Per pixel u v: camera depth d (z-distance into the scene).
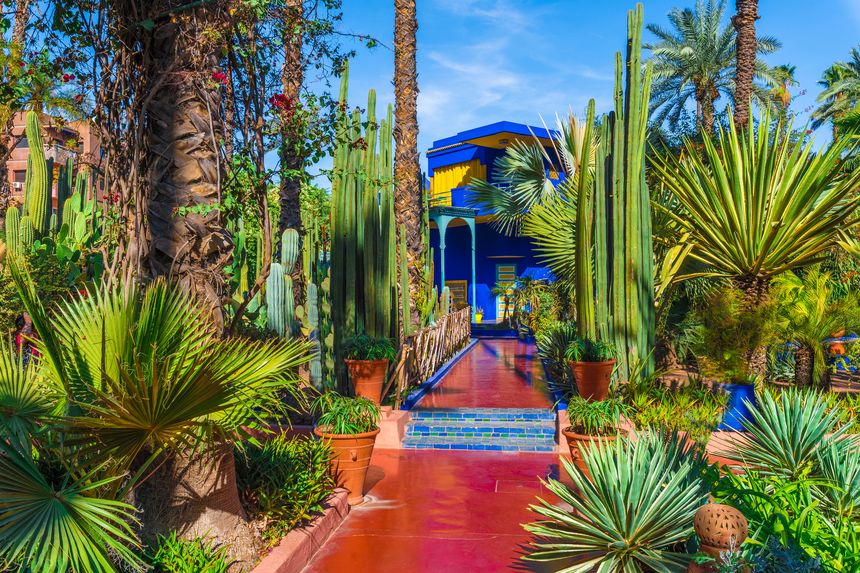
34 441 3.89
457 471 8.20
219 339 4.73
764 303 9.48
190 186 4.86
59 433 3.74
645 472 4.72
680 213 11.74
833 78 38.44
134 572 3.93
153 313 4.10
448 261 31.66
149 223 4.84
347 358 9.76
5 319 11.10
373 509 6.74
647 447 5.17
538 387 13.18
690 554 4.21
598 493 4.66
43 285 11.82
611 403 6.30
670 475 4.64
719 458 7.75
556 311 22.97
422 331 13.45
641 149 9.78
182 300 4.33
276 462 5.59
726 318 9.10
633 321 9.77
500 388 13.09
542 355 14.38
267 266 5.25
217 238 4.95
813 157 9.09
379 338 10.22
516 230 28.94
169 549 4.29
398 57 14.49
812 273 10.88
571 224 14.36
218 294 4.98
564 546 4.66
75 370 3.88
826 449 5.17
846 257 13.31
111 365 3.94
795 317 10.00
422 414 10.29
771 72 31.23
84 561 3.19
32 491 3.29
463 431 9.73
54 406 3.75
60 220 17.88
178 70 4.78
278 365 4.29
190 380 3.51
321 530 5.81
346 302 10.30
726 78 30.95
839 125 14.34
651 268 9.90
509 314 28.41
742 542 3.29
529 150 20.03
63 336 4.04
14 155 26.84
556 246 14.62
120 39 4.66
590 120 9.82
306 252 12.94
